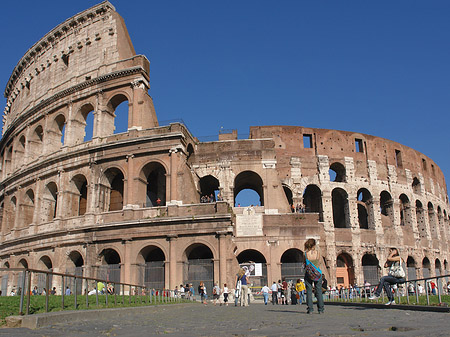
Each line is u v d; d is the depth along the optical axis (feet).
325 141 238.48
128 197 180.86
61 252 187.62
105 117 200.44
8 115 282.36
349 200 231.91
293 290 149.07
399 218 246.27
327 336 33.68
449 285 220.02
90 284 175.11
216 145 208.03
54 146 217.97
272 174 203.10
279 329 40.04
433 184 288.92
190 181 186.09
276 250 193.26
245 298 122.21
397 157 265.13
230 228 168.14
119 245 176.24
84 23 223.10
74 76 215.10
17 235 215.92
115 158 188.55
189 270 170.71
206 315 70.79
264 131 233.14
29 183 219.82
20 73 264.72
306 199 246.47
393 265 76.84
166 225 172.04
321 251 214.28
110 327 46.39
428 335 32.04
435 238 274.77
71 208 197.16
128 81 196.85
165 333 39.55
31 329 44.75
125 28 218.38
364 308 80.84
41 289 175.22
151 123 194.18
